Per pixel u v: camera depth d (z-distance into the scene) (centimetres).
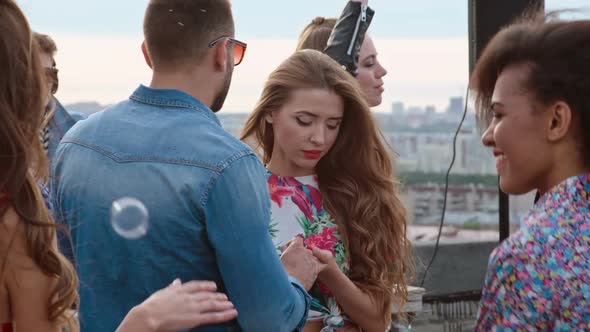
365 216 257
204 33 205
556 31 147
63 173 205
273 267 194
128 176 196
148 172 194
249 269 190
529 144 148
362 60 367
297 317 201
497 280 139
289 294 198
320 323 250
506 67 151
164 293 171
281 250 251
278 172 260
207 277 195
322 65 254
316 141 249
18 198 156
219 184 191
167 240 192
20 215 156
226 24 210
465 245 498
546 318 135
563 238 138
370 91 370
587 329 132
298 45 359
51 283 161
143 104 205
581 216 140
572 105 145
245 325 193
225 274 192
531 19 157
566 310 134
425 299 474
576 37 146
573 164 147
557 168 148
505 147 150
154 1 208
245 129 262
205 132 198
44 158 162
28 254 157
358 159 260
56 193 207
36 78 159
